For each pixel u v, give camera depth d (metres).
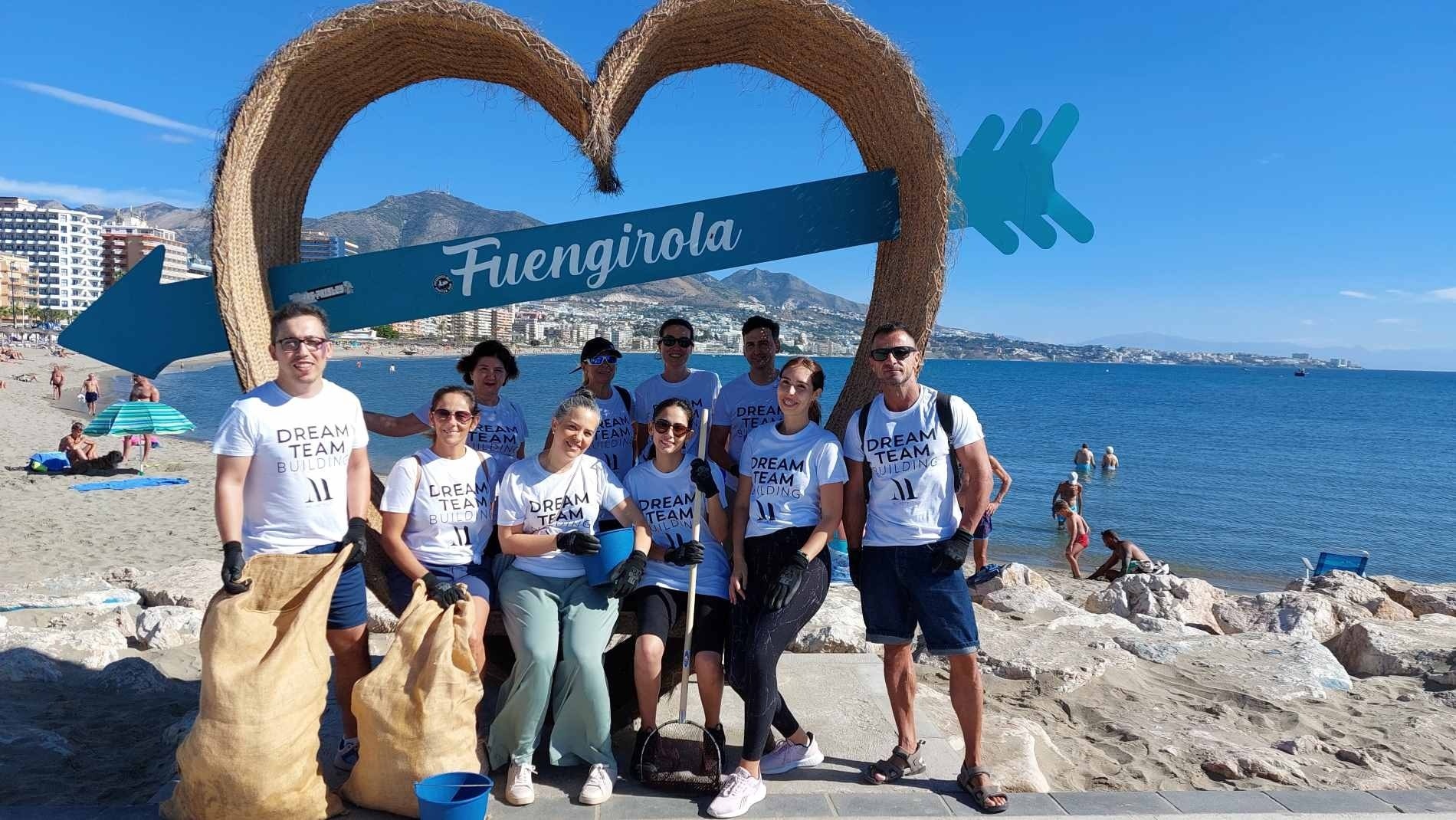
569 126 3.98
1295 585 9.54
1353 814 3.16
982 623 6.40
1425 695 5.26
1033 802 3.21
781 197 4.30
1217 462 28.31
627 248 4.25
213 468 16.75
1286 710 4.95
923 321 3.98
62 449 15.91
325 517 3.11
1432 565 14.41
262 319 3.83
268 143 3.87
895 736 3.82
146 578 6.75
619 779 3.34
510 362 4.16
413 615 3.09
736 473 4.14
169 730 3.91
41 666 4.75
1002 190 4.28
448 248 4.18
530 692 3.16
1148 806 3.20
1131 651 5.95
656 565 3.51
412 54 3.88
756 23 3.89
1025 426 42.03
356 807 3.02
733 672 3.27
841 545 7.22
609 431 4.27
